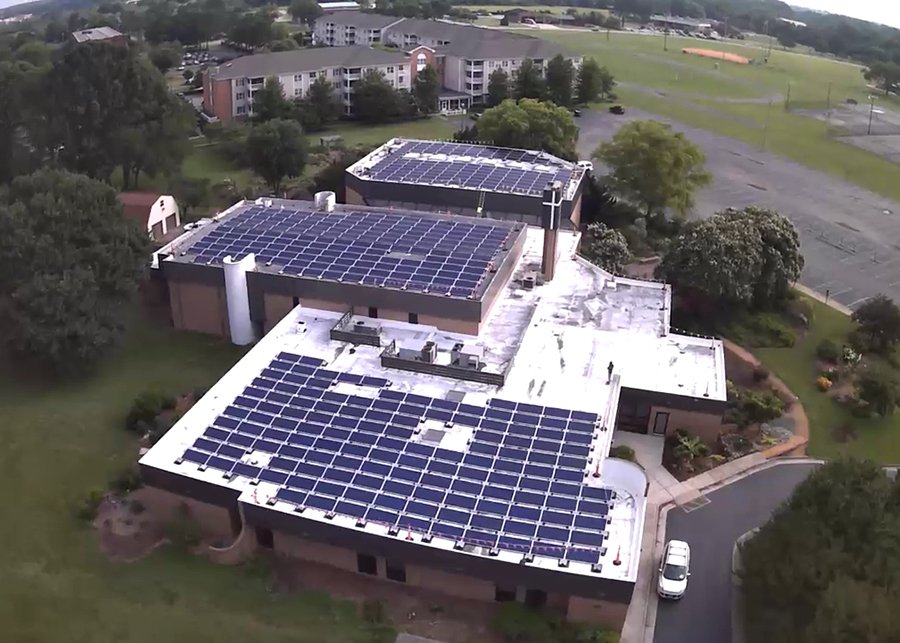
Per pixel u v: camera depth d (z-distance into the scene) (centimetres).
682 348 6656
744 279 7825
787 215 11619
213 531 5209
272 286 7106
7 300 6906
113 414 6631
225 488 4950
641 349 6600
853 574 4281
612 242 9062
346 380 5984
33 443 6244
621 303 7300
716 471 6028
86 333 6769
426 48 17625
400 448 5284
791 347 7831
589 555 4500
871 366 7506
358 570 4975
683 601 4903
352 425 5500
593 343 6625
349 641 4509
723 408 6041
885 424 6744
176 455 5234
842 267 9894
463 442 5350
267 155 11631
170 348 7550
